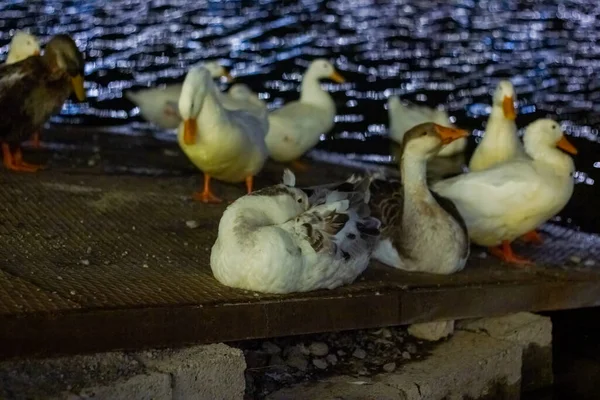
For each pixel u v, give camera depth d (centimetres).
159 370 310
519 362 356
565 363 377
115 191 419
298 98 637
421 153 364
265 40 813
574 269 384
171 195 423
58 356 310
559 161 390
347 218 339
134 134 524
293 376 337
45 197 403
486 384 349
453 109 614
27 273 338
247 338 328
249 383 331
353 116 596
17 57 489
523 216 386
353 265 342
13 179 421
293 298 333
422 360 347
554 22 909
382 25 885
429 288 353
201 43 793
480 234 389
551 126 392
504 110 432
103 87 643
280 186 350
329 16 922
